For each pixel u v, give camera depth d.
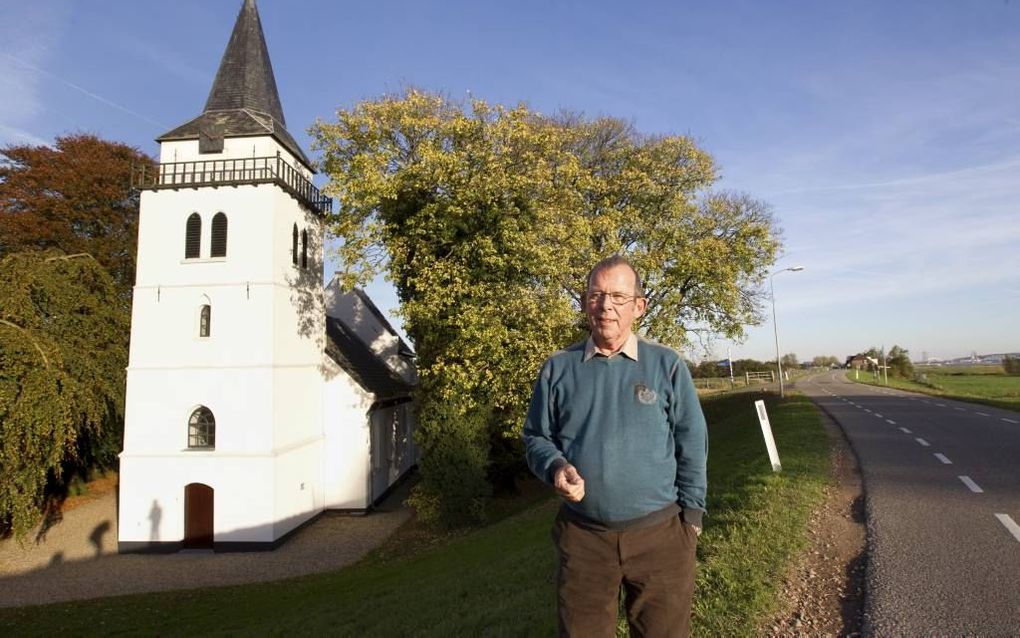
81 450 23.45
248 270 19.30
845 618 4.50
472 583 7.81
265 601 13.24
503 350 16.69
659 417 2.47
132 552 18.50
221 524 18.44
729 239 24.97
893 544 6.19
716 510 7.67
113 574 16.67
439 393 19.22
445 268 17.05
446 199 17.52
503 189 17.05
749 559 5.52
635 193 23.19
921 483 9.12
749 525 6.57
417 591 9.10
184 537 18.66
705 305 24.67
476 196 16.83
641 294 2.60
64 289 19.11
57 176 27.88
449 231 17.38
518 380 16.98
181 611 13.37
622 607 4.56
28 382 16.08
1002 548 5.95
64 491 24.38
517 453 22.17
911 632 4.20
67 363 18.12
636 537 2.41
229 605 13.42
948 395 29.97
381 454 25.55
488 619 5.46
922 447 12.73
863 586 5.09
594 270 2.62
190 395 19.08
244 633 9.43
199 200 19.70
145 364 19.25
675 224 22.86
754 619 4.36
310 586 14.25
